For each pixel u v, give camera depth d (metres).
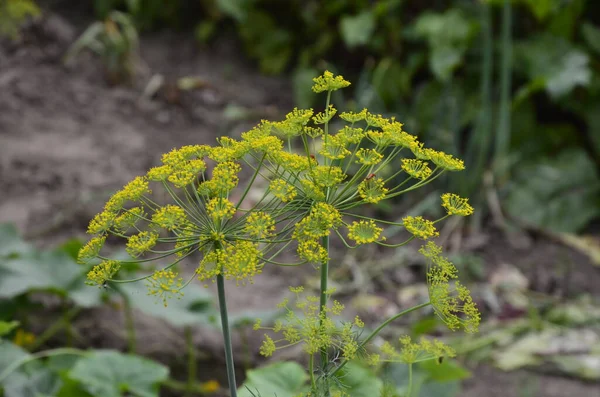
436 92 5.53
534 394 3.31
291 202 1.37
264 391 1.96
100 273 1.30
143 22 6.84
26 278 2.99
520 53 5.46
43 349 3.32
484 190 4.96
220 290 1.39
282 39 6.49
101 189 4.64
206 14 6.90
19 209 4.38
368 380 1.98
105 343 3.41
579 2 5.50
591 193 5.02
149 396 2.52
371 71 6.04
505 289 4.16
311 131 1.42
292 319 1.39
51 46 6.16
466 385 3.39
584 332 3.79
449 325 1.38
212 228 1.33
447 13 5.68
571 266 4.45
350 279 4.25
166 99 5.85
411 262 4.38
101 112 5.59
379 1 6.24
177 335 3.50
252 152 1.46
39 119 5.36
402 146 1.42
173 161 1.36
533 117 5.38
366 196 1.36
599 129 5.32
